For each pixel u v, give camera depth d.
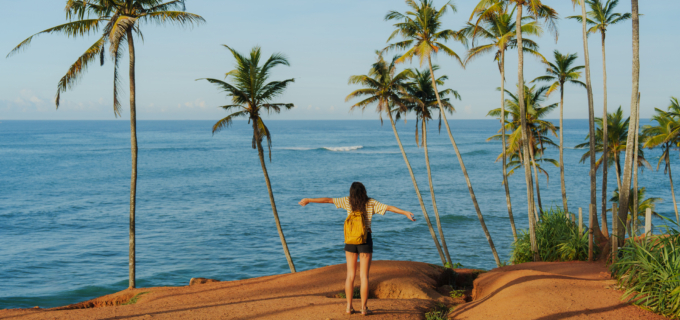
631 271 6.96
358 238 5.89
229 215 39.38
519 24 14.80
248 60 16.58
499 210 41.38
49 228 33.78
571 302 6.34
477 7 15.80
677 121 24.03
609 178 63.28
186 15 13.12
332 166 82.38
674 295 5.77
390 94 21.30
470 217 38.22
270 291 8.38
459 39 19.50
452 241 30.45
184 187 56.44
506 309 6.33
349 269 6.12
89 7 13.27
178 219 37.47
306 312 6.45
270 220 37.50
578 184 59.59
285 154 105.69
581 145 27.25
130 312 6.98
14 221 36.19
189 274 23.52
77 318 6.62
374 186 58.16
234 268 24.70
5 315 7.09
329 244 29.95
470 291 9.23
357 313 6.23
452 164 85.75
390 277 8.70
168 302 7.89
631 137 9.80
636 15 9.84
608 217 33.25
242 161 89.94
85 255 26.66
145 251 27.70
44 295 20.05
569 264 10.55
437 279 9.45
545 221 15.07
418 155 104.81
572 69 21.67
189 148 121.12
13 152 106.25
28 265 24.53
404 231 33.59
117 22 11.70
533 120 25.41
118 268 24.30
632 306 6.15
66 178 64.19
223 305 7.20
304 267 25.09
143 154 103.56
